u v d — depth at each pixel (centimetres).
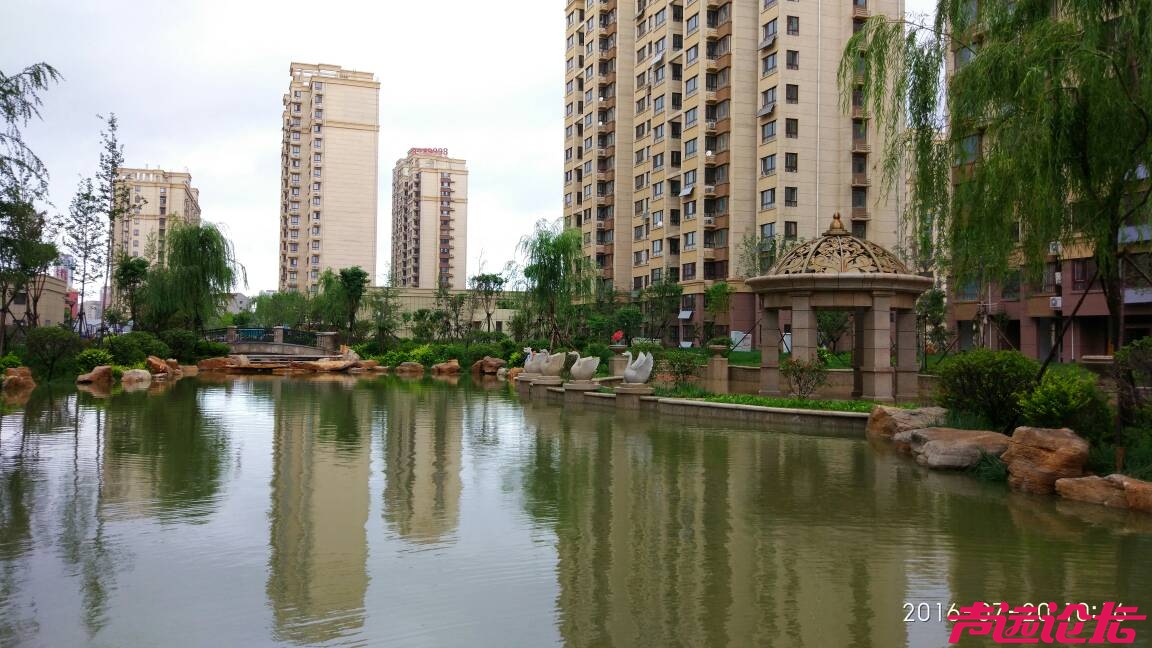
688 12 5294
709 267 5169
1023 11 1053
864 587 558
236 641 452
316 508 805
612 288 5797
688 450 1229
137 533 698
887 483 947
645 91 6003
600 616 496
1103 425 997
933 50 1170
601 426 1570
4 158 1449
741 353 3694
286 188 10244
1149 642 464
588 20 6725
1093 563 615
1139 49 914
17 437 1324
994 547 661
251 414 1759
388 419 1694
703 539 686
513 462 1110
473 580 570
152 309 3906
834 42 4688
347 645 448
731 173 4947
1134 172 991
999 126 1027
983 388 1187
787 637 464
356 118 9944
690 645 450
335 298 5697
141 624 479
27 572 582
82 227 3378
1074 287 2938
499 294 5888
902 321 1888
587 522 748
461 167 12925
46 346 2708
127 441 1288
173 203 11006
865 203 4675
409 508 808
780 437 1389
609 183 6538
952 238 1153
